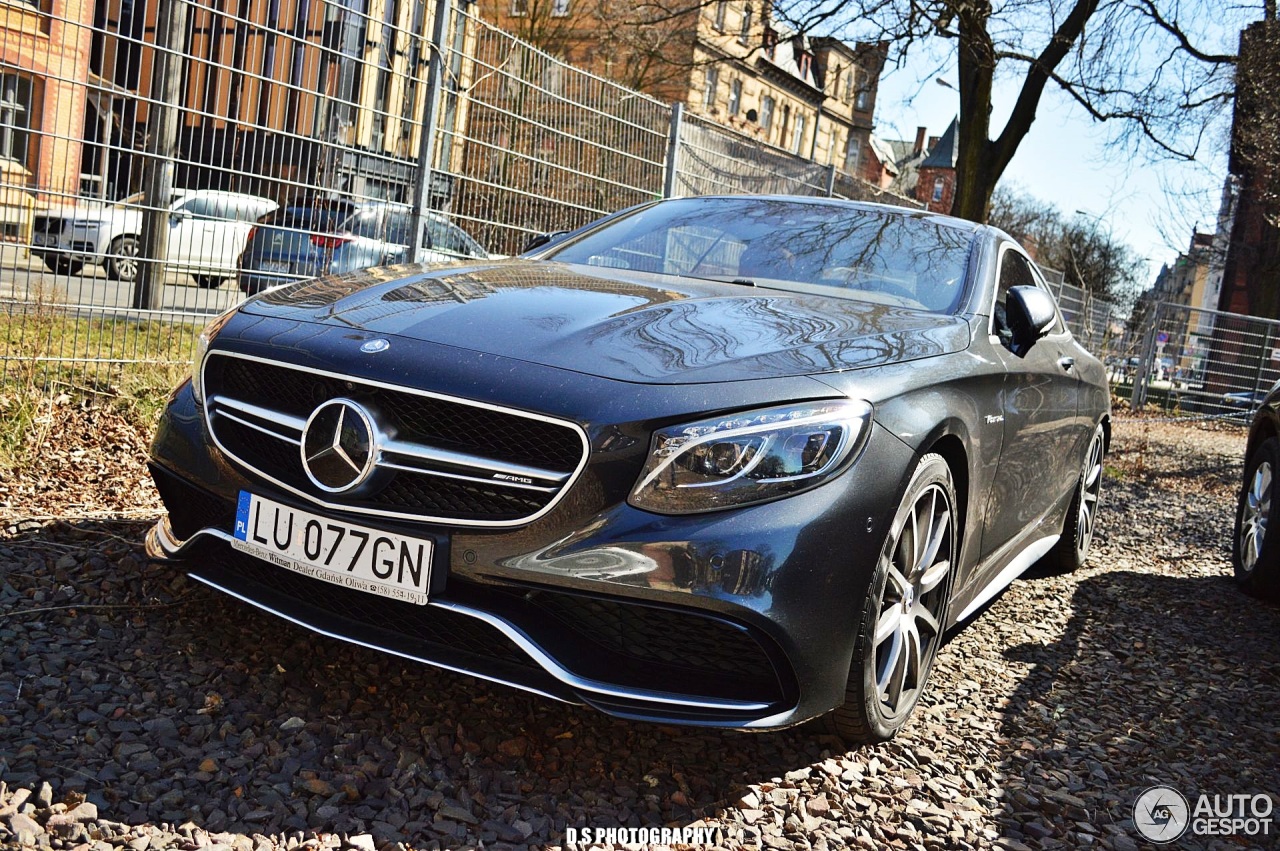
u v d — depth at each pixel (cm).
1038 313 319
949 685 314
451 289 269
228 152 489
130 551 306
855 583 223
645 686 216
